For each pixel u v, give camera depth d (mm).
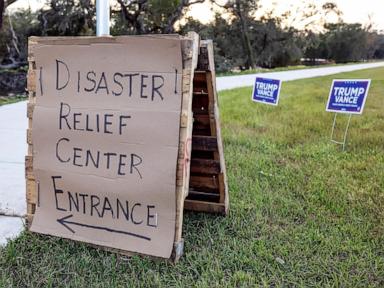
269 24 26953
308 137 4789
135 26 18734
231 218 2480
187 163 1963
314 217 2527
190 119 1945
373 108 6551
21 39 19016
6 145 4402
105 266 1938
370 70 14945
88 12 17875
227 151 4156
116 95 1981
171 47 1851
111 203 2041
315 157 3955
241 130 5172
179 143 1889
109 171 2020
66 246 2104
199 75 2139
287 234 2275
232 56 25312
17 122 5832
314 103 7199
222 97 8141
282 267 1937
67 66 2062
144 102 1931
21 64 18312
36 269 1913
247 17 25453
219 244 2156
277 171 3477
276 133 4992
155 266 1940
